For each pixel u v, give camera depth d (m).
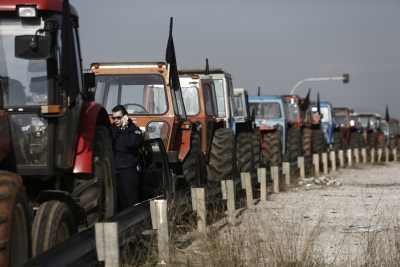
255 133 28.67
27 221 9.20
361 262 12.59
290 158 34.56
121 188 15.92
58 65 11.23
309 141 37.59
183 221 15.48
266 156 31.64
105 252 9.95
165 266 11.97
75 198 11.39
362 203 22.03
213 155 22.28
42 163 11.23
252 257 11.62
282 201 22.70
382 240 13.65
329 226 16.94
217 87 26.00
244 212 19.48
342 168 42.06
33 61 11.20
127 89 18.31
